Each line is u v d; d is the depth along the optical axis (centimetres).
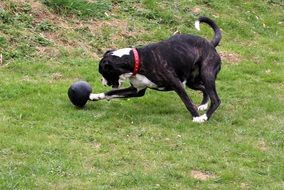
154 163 898
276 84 1383
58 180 823
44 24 1462
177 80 1091
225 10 1834
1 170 841
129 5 1675
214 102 1109
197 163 905
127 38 1529
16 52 1345
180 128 1056
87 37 1484
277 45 1688
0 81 1211
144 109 1148
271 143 1013
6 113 1065
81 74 1312
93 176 842
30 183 808
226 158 937
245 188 838
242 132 1055
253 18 1850
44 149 921
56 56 1379
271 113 1174
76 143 955
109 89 1234
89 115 1088
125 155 919
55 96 1171
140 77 1090
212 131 1050
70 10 1544
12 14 1458
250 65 1494
